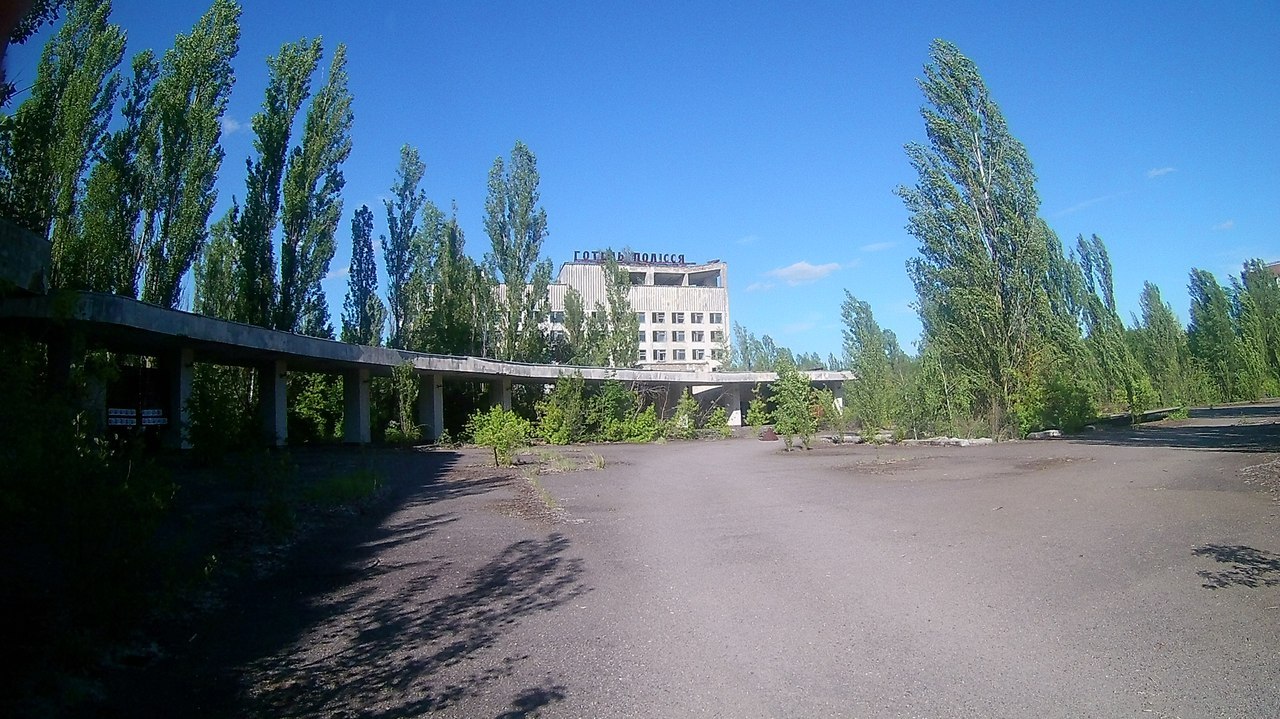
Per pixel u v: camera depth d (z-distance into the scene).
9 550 5.77
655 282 103.44
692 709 4.01
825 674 4.44
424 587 7.03
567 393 35.59
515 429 21.73
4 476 4.61
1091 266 41.28
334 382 31.97
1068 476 13.29
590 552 8.46
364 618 6.04
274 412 23.33
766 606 5.96
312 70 29.64
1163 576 6.14
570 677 4.59
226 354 21.38
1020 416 26.73
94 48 21.89
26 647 4.66
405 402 29.20
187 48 25.23
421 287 41.72
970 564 6.96
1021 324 27.73
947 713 3.80
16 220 10.64
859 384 29.52
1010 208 28.39
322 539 9.44
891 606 5.77
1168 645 4.62
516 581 7.19
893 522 9.52
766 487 14.37
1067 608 5.46
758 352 68.56
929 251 29.45
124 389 18.11
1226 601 5.41
